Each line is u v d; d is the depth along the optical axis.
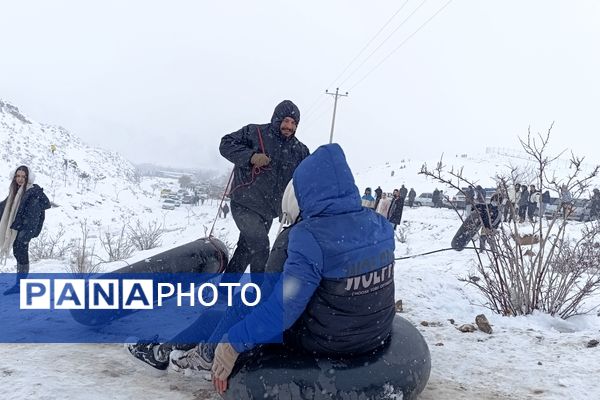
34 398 2.81
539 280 5.44
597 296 6.32
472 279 7.05
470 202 6.07
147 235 13.82
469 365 3.67
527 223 14.53
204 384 3.15
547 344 4.12
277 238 2.85
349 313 2.66
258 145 4.50
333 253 2.57
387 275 2.76
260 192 4.50
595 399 3.15
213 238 4.98
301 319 2.71
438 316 5.09
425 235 18.28
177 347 3.26
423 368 2.88
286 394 2.58
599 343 4.05
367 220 2.74
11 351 3.55
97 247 13.15
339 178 2.68
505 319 5.16
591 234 6.29
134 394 2.97
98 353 3.59
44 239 14.17
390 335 2.98
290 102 4.55
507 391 3.25
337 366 2.66
